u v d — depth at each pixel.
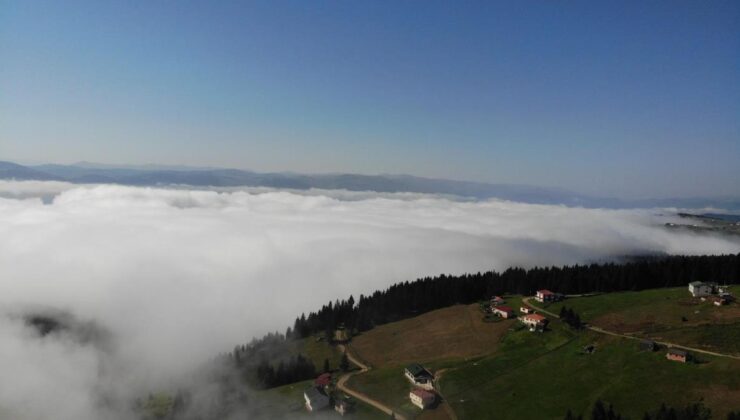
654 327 126.00
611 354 116.44
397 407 111.69
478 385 114.25
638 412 92.62
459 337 150.00
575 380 108.75
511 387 110.94
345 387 125.81
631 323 131.88
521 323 148.62
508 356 127.75
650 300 149.75
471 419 101.38
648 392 97.75
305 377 141.12
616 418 90.31
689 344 113.06
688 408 88.25
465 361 129.12
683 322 125.81
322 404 116.81
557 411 98.31
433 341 151.75
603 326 133.50
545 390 107.06
